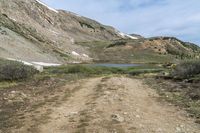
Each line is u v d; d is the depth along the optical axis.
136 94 27.66
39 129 15.97
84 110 19.86
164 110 20.27
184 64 45.06
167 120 17.41
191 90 28.45
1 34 127.62
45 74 50.62
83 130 15.37
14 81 38.53
